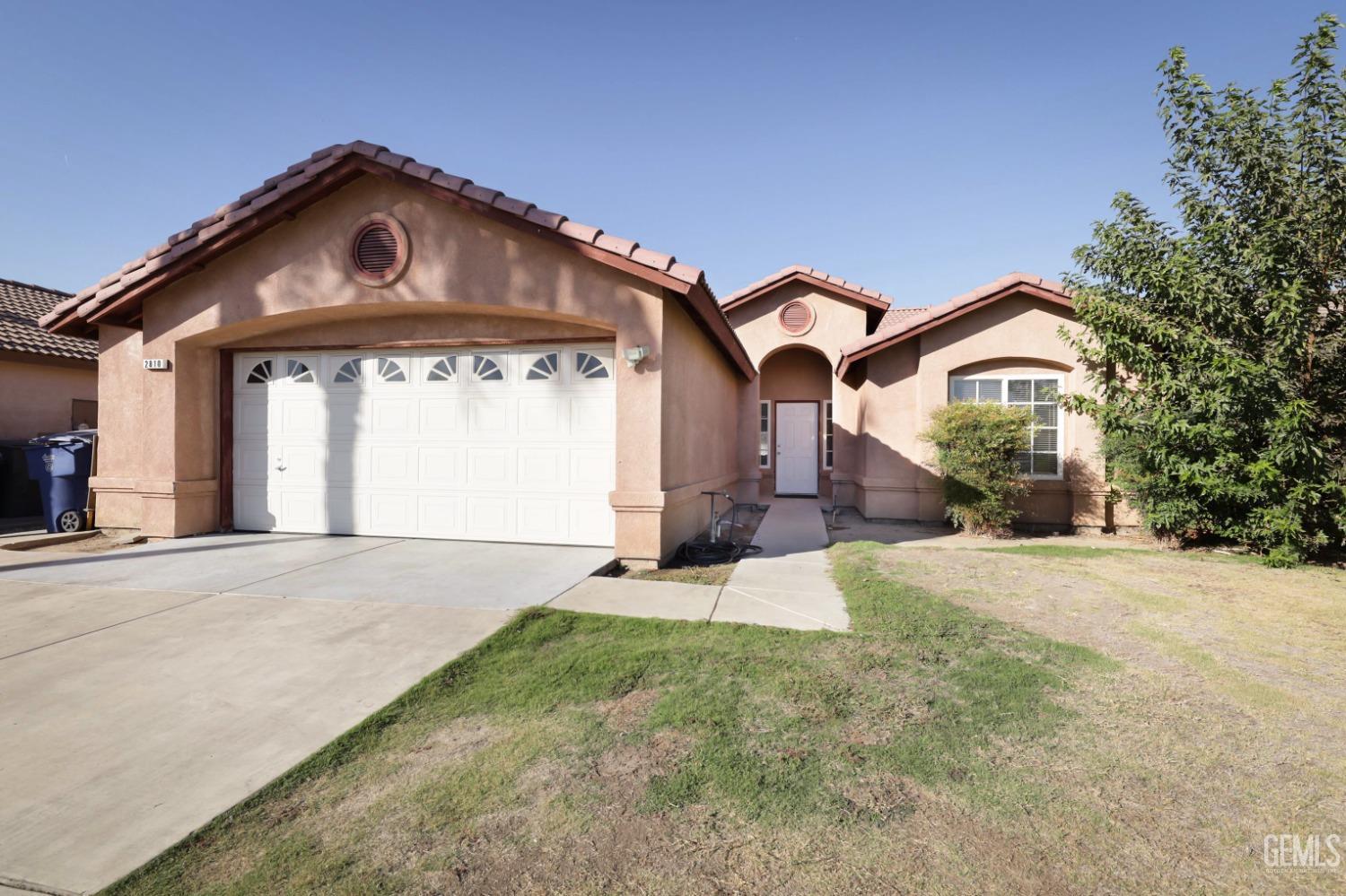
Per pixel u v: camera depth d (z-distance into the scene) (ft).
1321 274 23.48
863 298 47.21
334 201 24.17
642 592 18.72
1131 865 7.32
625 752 9.82
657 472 22.35
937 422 32.40
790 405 56.18
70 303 26.86
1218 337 25.08
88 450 29.43
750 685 12.19
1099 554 25.13
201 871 7.27
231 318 25.18
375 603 17.25
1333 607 17.53
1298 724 10.75
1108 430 26.71
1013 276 32.86
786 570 22.29
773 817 8.21
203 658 13.41
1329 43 22.50
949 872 7.19
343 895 6.86
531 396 25.40
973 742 10.14
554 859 7.45
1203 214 25.90
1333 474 22.85
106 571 20.61
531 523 25.38
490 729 10.59
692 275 21.13
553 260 22.72
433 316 25.72
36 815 8.27
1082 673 12.88
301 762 9.51
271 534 27.40
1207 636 15.17
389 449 26.66
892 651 13.94
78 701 11.44
